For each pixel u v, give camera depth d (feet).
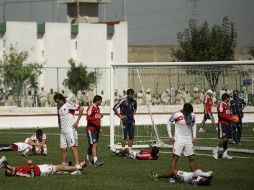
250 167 73.92
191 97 117.50
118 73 162.20
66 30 243.81
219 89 106.93
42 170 65.77
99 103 76.74
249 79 102.22
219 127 83.15
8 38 233.14
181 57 271.28
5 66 196.65
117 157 85.30
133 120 87.51
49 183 60.49
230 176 66.13
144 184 60.23
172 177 61.93
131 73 132.26
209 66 101.30
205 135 126.52
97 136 76.48
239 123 105.40
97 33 249.34
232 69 102.63
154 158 82.53
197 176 59.62
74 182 61.31
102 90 205.98
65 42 243.60
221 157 85.92
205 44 267.39
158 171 69.97
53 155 88.07
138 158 82.89
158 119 141.38
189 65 95.71
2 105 182.80
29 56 236.43
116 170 70.95
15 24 234.17
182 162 79.20
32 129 148.56
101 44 250.37
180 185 59.67
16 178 63.77
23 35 235.61
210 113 129.18
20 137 122.11
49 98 184.96
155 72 119.03
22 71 192.03
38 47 239.71
